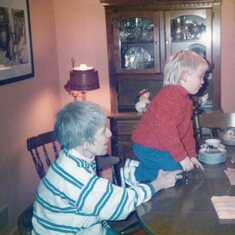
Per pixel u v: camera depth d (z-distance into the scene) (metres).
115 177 2.26
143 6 3.27
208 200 1.48
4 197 2.69
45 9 3.48
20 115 2.95
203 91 3.45
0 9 2.58
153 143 1.73
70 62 3.82
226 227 1.26
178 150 1.68
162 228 1.27
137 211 1.41
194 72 1.72
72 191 1.34
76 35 3.76
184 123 1.81
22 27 2.94
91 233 1.45
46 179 1.41
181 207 1.42
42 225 1.41
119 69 3.44
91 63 3.79
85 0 3.68
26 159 3.04
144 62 3.44
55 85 3.75
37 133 3.29
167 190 1.58
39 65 3.34
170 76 1.76
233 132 2.24
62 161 1.39
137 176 1.78
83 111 1.35
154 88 3.72
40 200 1.42
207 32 3.27
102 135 1.39
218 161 1.87
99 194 1.35
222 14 3.50
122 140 3.47
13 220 2.81
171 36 3.34
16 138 2.88
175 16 3.27
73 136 1.35
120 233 1.88
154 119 1.73
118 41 3.38
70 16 3.72
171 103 1.70
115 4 3.26
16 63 2.84
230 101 3.68
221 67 3.61
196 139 2.42
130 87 3.74
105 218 1.38
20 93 2.95
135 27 3.39
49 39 3.58
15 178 2.85
